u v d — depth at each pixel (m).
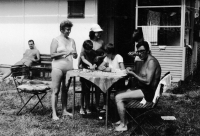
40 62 11.80
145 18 11.03
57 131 5.77
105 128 5.98
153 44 10.81
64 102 6.78
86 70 6.50
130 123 6.21
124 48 13.54
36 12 11.95
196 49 13.29
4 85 10.39
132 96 5.69
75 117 6.61
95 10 11.40
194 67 12.95
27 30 12.09
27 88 6.64
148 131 5.78
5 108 7.48
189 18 11.74
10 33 12.24
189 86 10.20
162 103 8.12
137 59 6.36
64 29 6.46
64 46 6.47
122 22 13.43
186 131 5.80
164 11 10.86
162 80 5.29
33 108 7.01
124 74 6.14
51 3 11.79
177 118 6.66
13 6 12.15
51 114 6.71
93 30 7.14
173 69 10.42
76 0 11.53
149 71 5.57
